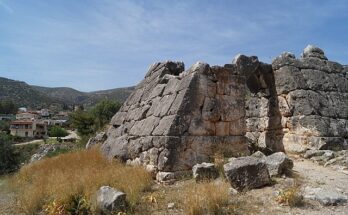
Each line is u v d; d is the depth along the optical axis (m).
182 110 9.39
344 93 12.81
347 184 7.36
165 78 12.23
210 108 9.80
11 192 10.72
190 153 9.16
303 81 12.25
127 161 11.47
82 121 37.69
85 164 11.64
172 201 6.96
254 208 6.16
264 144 13.02
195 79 9.82
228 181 7.31
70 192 7.32
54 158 14.70
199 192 6.54
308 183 7.31
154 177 9.19
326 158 10.20
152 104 11.78
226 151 9.57
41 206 7.67
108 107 40.56
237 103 10.32
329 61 13.41
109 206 6.43
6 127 80.94
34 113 105.19
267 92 13.09
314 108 11.73
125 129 13.16
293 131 11.87
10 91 140.12
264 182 7.18
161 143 9.17
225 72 10.36
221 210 6.00
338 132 11.52
